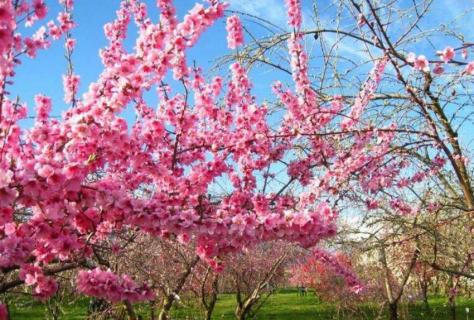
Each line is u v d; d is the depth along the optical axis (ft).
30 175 10.27
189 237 13.37
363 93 19.20
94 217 12.03
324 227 11.88
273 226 11.78
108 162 13.34
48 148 12.00
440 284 43.04
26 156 12.54
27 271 12.44
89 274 12.28
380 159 19.95
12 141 12.45
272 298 89.40
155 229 12.05
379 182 21.07
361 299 46.96
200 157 16.94
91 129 11.32
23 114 13.60
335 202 18.19
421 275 40.29
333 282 52.54
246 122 17.06
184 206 13.67
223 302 83.87
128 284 12.53
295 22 18.02
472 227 23.13
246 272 40.42
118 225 12.42
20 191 10.50
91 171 12.57
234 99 18.10
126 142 12.51
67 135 11.68
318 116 19.12
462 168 20.81
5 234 12.21
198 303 39.78
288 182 17.70
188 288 33.99
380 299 44.98
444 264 29.50
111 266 17.13
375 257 35.60
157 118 14.99
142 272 19.40
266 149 17.22
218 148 16.38
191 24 12.14
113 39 18.12
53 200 10.87
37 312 47.83
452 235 24.90
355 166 18.75
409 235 23.63
